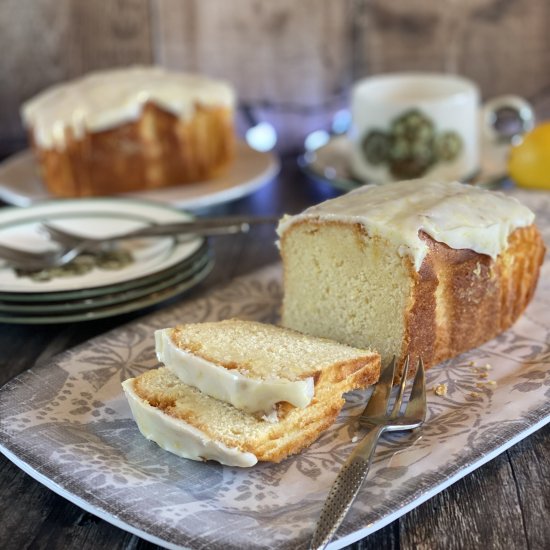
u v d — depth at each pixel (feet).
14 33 4.13
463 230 2.68
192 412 2.48
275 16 4.25
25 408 2.55
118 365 2.71
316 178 3.71
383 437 2.47
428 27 4.28
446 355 2.74
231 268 3.29
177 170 3.69
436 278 2.65
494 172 3.71
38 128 3.62
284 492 2.36
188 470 2.42
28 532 2.35
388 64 4.35
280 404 2.44
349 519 2.24
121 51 4.25
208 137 3.70
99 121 3.58
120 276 3.02
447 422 2.50
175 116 3.63
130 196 3.62
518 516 2.33
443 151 3.60
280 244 2.82
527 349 2.77
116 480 2.35
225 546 2.20
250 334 2.69
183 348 2.57
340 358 2.55
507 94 4.38
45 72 4.22
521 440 2.50
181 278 3.01
